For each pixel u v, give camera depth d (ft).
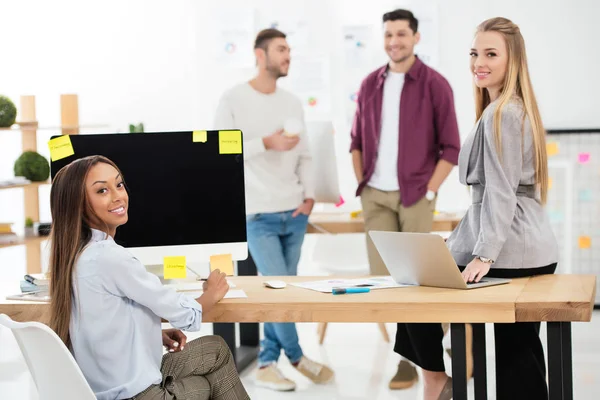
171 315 8.77
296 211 15.83
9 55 22.79
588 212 20.79
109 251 8.62
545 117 21.21
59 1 22.56
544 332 19.16
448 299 9.11
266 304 9.32
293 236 16.01
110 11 22.40
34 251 19.75
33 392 15.20
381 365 16.78
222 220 10.79
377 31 21.50
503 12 21.13
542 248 10.31
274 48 15.57
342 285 10.23
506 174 9.95
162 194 10.71
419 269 9.88
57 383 7.86
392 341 18.84
